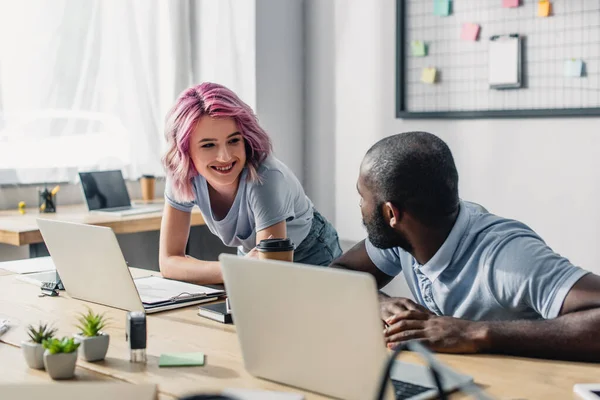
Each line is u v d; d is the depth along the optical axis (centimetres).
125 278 181
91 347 143
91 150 373
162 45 396
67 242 193
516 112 349
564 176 341
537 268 150
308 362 126
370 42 399
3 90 345
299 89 425
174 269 229
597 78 328
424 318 152
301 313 124
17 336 163
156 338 161
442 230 161
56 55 358
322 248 250
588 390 122
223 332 166
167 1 395
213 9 405
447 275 164
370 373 118
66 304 195
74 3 362
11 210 354
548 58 340
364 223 167
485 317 162
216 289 209
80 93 367
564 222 343
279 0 410
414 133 163
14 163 350
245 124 215
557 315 146
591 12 327
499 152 360
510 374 133
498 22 353
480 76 361
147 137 393
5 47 344
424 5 376
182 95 217
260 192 219
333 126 416
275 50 409
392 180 157
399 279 393
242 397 122
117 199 359
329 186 420
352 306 116
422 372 133
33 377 136
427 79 377
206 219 233
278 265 124
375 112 400
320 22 417
